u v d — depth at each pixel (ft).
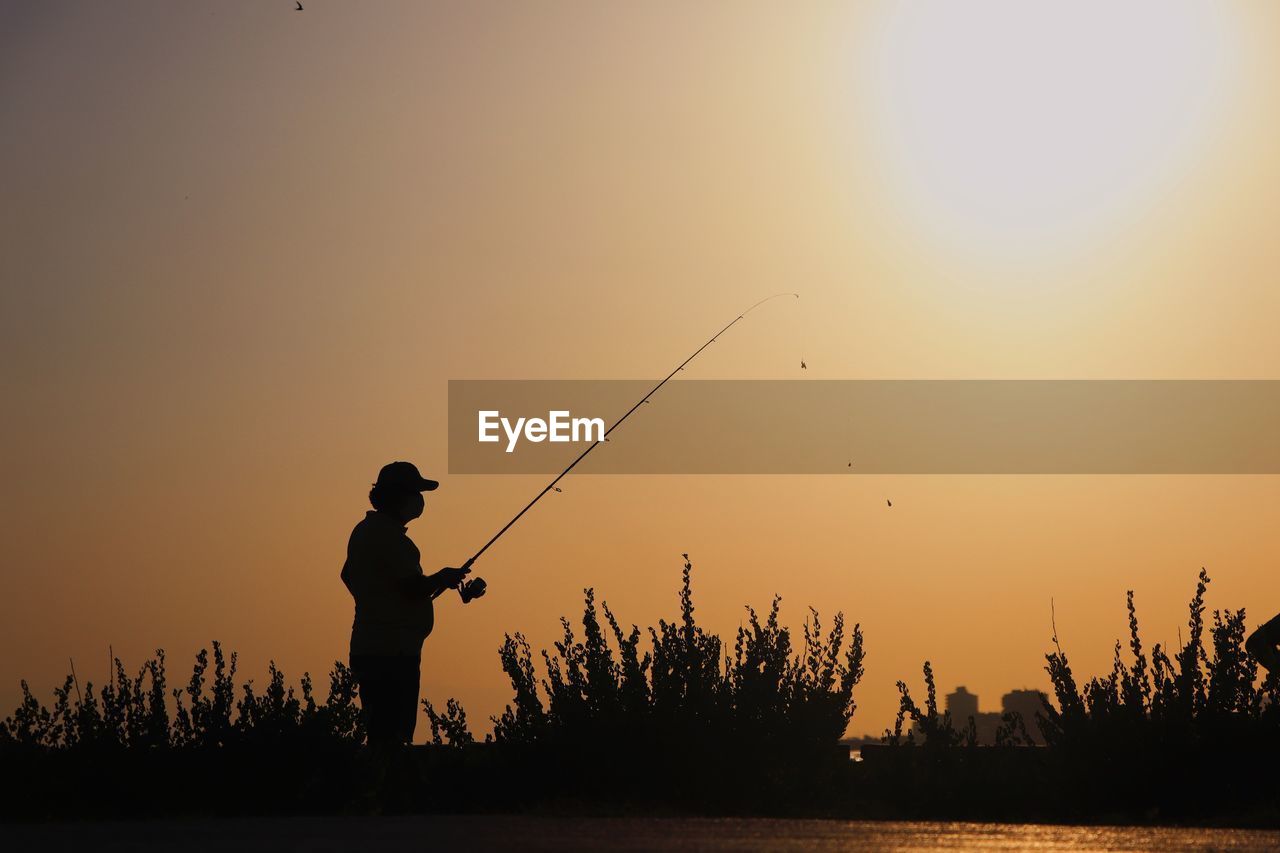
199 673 36.37
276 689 36.32
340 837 24.26
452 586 39.24
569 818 30.78
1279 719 38.04
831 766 39.24
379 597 37.96
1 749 34.96
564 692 39.42
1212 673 38.78
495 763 38.17
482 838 24.00
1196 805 37.93
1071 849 23.12
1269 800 37.40
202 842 23.52
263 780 34.86
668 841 23.53
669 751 38.11
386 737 36.96
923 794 39.22
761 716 39.24
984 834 26.05
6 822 32.71
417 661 38.11
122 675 36.24
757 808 37.83
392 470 39.47
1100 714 39.17
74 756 34.91
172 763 34.96
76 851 21.93
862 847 22.88
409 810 35.60
